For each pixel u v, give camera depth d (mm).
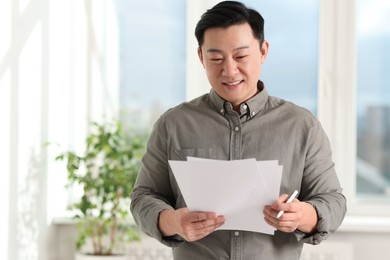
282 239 2350
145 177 2516
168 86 4691
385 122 4586
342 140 4566
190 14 4629
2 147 3688
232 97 2346
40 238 4188
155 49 4695
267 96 2467
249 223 2223
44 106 4230
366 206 4559
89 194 4391
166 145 2480
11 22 3764
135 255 4316
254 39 2312
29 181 4039
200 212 2184
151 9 4691
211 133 2430
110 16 4711
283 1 4590
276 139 2396
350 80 4559
